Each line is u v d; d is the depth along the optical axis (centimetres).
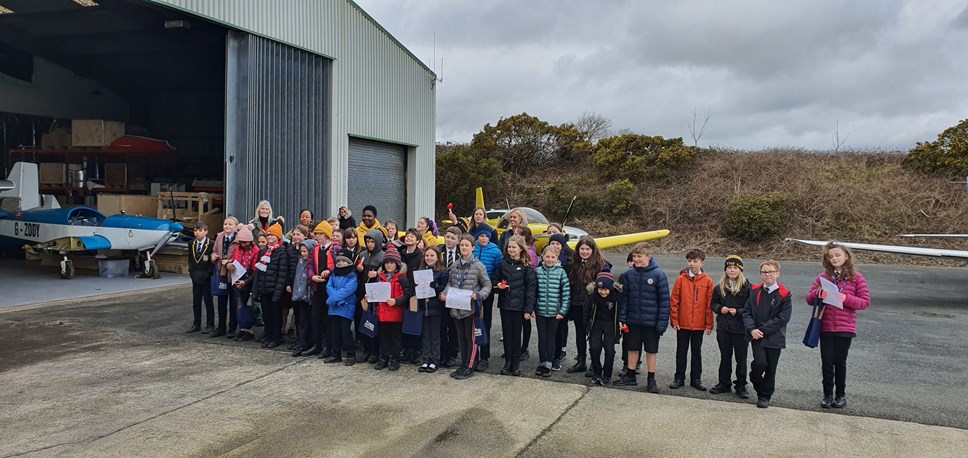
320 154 1435
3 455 380
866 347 696
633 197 2395
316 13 1396
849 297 465
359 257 628
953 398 505
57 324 778
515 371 571
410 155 1841
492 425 439
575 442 407
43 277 1157
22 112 1900
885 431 427
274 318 672
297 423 441
